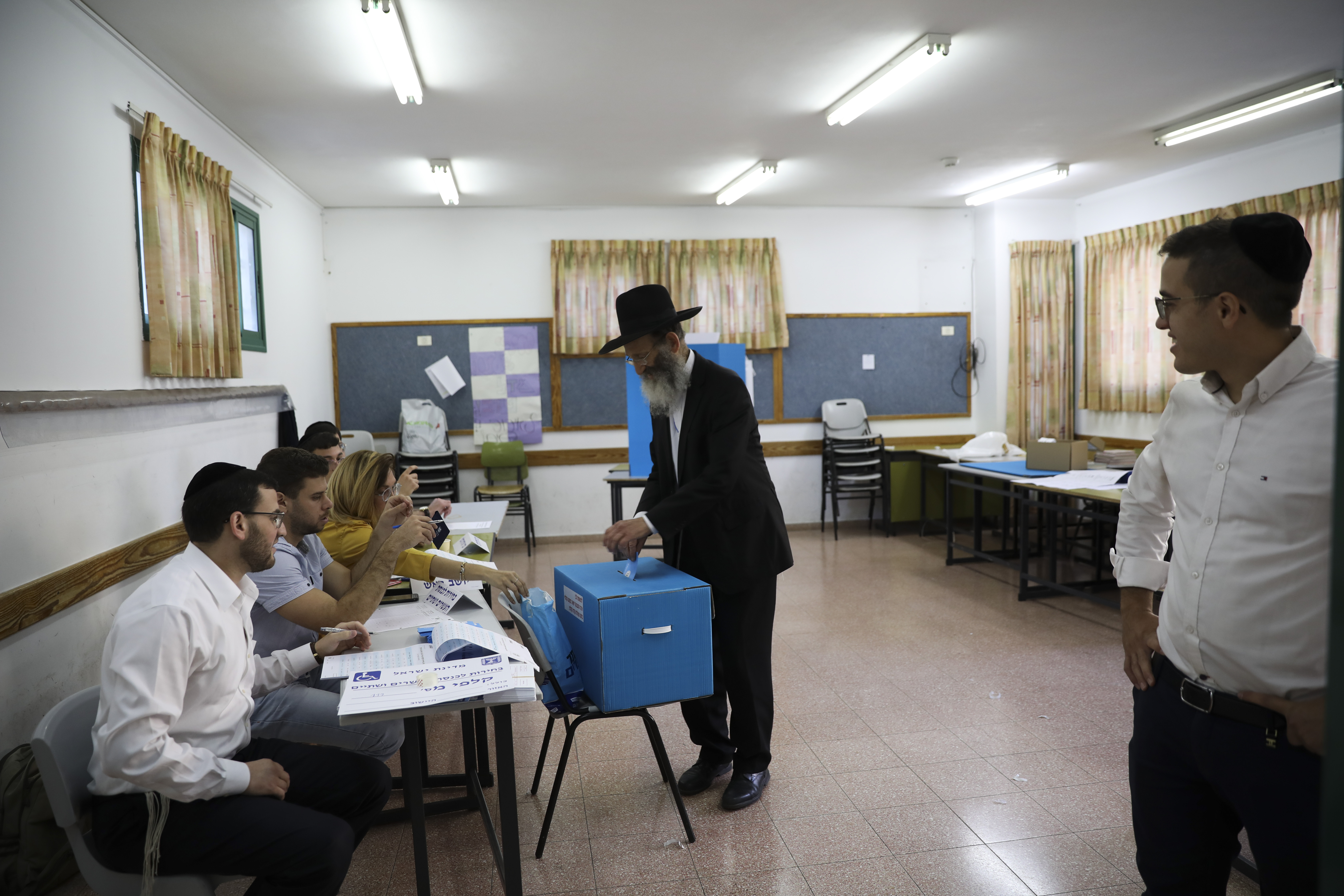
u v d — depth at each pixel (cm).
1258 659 124
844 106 439
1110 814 252
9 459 239
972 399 775
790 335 742
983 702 345
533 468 711
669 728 332
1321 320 525
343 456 429
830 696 357
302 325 608
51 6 281
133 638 152
